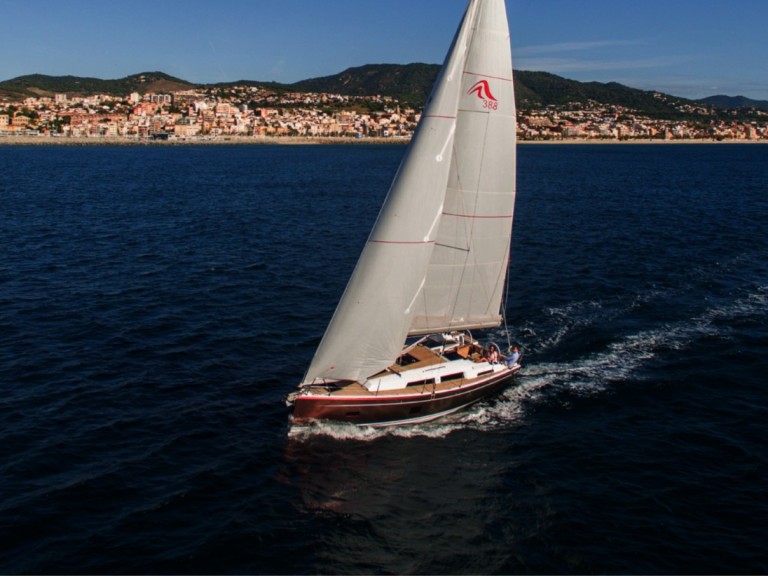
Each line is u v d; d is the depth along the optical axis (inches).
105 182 4207.7
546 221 2691.9
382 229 856.3
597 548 676.1
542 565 651.5
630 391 1045.2
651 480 799.1
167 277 1696.6
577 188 4165.8
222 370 1108.5
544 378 1092.5
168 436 879.7
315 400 876.0
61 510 711.7
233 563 642.8
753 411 975.6
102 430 890.1
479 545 679.7
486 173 901.2
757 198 3612.2
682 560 657.0
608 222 2669.8
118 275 1700.3
